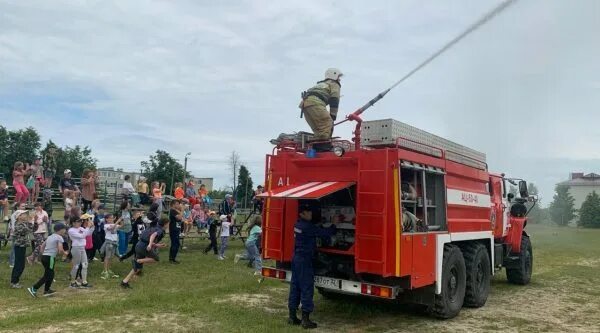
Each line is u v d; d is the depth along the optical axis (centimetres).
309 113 795
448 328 734
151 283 1016
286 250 784
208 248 1541
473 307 885
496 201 1072
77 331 656
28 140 6162
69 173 1627
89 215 1157
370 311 823
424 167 741
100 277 1072
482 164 972
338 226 752
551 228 5031
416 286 693
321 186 712
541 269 1467
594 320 814
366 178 683
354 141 718
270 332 671
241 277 1107
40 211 1193
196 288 970
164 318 737
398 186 668
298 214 779
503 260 1142
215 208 2366
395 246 657
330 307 849
